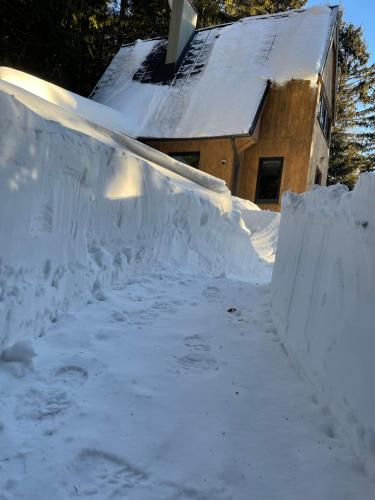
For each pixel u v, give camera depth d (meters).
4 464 2.31
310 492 2.21
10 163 3.33
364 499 2.13
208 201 7.14
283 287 4.51
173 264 6.32
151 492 2.20
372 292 2.36
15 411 2.76
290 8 26.44
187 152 14.48
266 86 14.41
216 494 2.21
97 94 17.47
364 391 2.37
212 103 14.62
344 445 2.55
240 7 24.20
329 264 3.12
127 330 4.08
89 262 4.65
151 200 5.81
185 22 17.30
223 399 3.05
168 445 2.54
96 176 4.69
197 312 4.81
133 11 21.94
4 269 3.33
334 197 3.25
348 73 30.03
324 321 3.06
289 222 4.77
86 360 3.40
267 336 4.29
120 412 2.82
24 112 3.46
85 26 18.33
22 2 16.64
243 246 8.32
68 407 2.84
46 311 3.84
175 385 3.20
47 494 2.15
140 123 14.97
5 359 3.28
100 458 2.42
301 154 13.98
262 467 2.40
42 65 18.28
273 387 3.26
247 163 14.55
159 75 16.81
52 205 3.94
